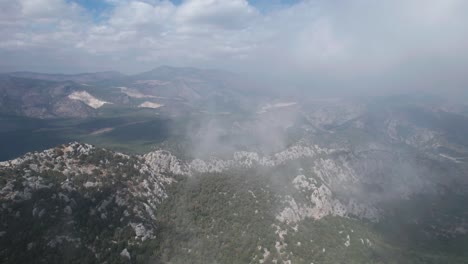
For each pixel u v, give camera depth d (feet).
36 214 580.71
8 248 524.93
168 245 636.48
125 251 588.09
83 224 604.08
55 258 534.78
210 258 626.64
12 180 622.54
